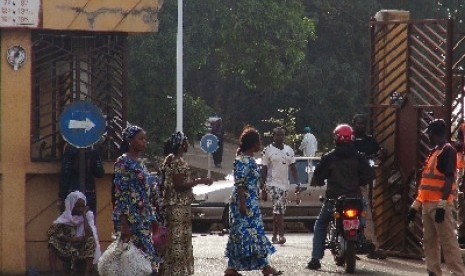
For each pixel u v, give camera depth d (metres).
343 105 77.19
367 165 22.41
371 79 26.23
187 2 57.94
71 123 20.61
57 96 22.80
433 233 20.34
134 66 56.09
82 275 21.78
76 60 22.39
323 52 80.12
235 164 20.06
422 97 25.52
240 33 60.22
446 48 23.97
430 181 20.17
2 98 21.78
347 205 22.08
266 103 78.50
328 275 22.03
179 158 19.41
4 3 21.52
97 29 22.06
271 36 61.69
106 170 22.38
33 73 22.12
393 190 25.70
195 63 57.75
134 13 22.27
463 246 25.16
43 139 22.33
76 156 21.73
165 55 56.22
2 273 21.78
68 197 21.25
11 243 21.86
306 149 56.38
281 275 21.62
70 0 21.88
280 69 62.03
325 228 23.05
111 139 22.69
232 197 20.19
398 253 25.17
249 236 20.00
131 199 17.61
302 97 77.19
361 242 22.88
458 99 26.62
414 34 25.28
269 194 31.50
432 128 20.27
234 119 79.75
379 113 26.19
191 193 19.50
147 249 17.75
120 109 22.78
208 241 32.25
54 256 21.20
